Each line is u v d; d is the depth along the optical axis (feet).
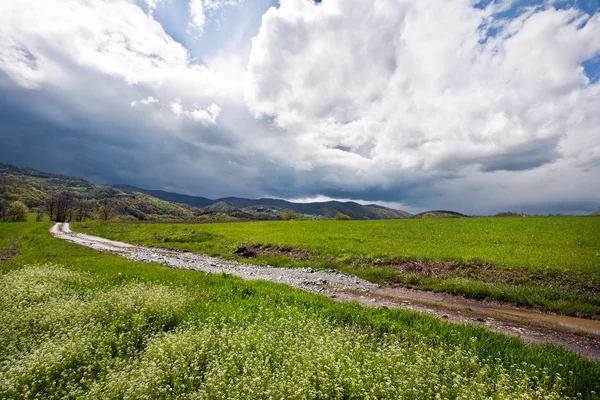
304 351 21.45
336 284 59.00
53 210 428.15
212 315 30.32
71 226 268.21
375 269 68.64
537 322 39.22
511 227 110.83
